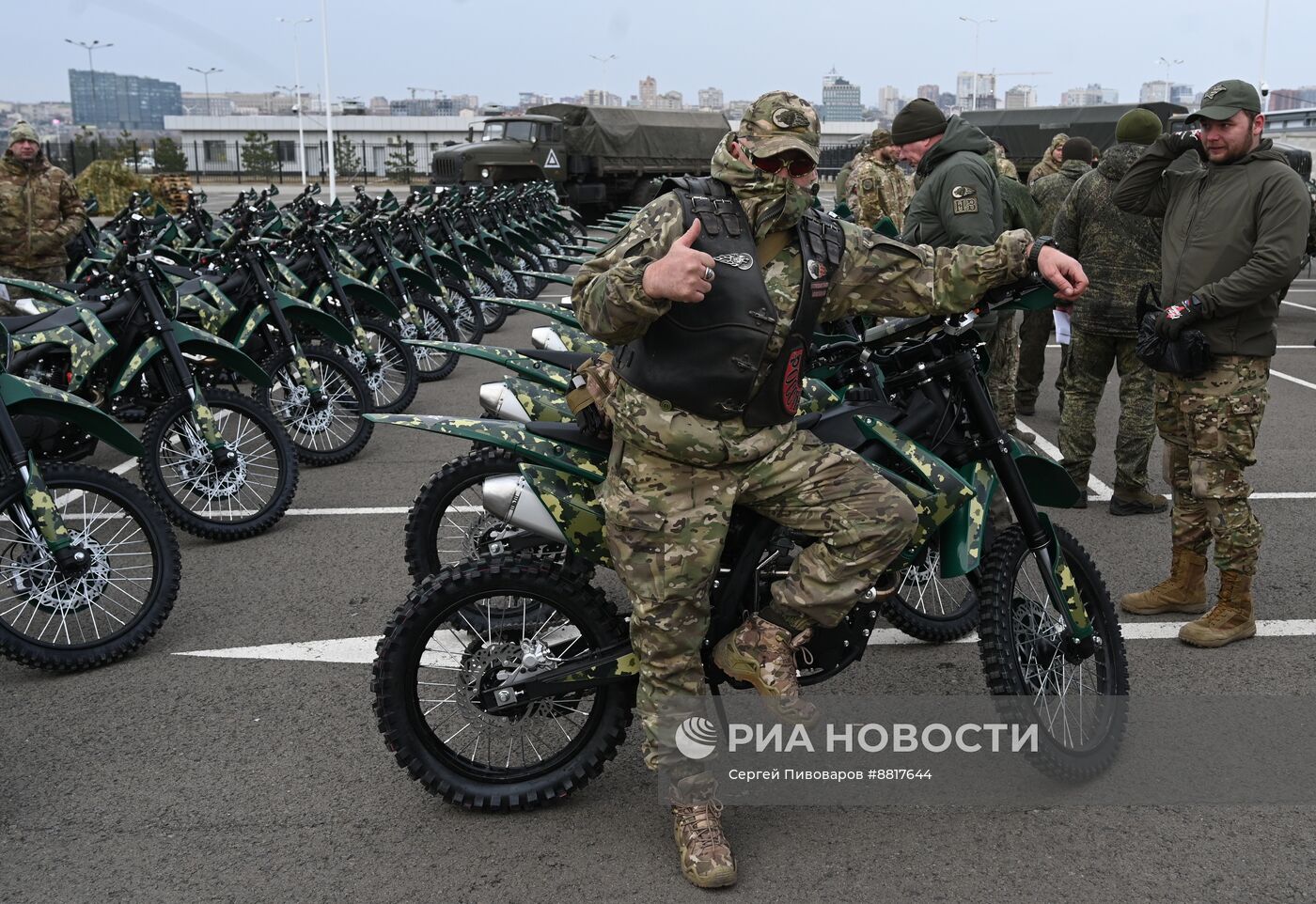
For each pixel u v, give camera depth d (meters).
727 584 3.07
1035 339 8.11
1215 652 4.30
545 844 3.13
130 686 4.16
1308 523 5.71
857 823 3.21
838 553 2.89
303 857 3.08
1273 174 3.92
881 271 2.90
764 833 3.17
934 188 5.21
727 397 2.74
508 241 14.59
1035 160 26.28
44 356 5.72
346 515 6.12
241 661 4.36
